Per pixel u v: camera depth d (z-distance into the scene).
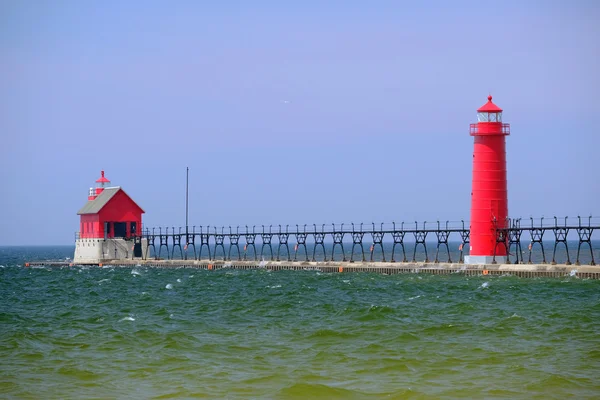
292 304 106.88
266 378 61.41
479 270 145.38
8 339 78.12
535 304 103.38
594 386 58.06
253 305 107.19
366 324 86.31
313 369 64.25
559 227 143.38
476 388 57.88
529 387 57.91
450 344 73.81
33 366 66.44
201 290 136.38
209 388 58.88
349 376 61.91
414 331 81.19
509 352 69.69
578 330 79.94
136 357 69.56
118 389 59.03
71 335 81.12
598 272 134.88
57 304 114.88
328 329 82.00
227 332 82.44
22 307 111.62
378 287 133.12
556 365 64.44
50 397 57.09
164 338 77.81
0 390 58.88
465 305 102.12
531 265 141.75
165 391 58.25
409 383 59.50
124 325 88.31
